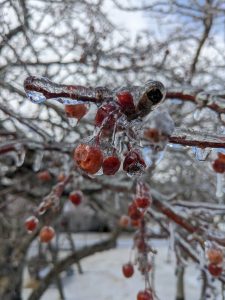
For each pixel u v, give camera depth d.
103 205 5.41
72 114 1.57
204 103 1.93
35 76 1.19
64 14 3.11
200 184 5.52
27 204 5.90
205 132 1.28
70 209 7.31
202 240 2.46
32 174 4.39
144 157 1.25
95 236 13.80
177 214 2.59
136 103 1.15
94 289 10.34
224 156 1.82
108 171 1.19
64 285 10.69
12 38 2.97
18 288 6.01
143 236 2.67
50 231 2.82
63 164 3.38
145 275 2.43
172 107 3.35
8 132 3.28
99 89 1.20
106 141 1.18
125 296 9.77
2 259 5.39
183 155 4.48
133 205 2.63
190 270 10.59
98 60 2.98
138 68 3.72
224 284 2.52
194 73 4.10
